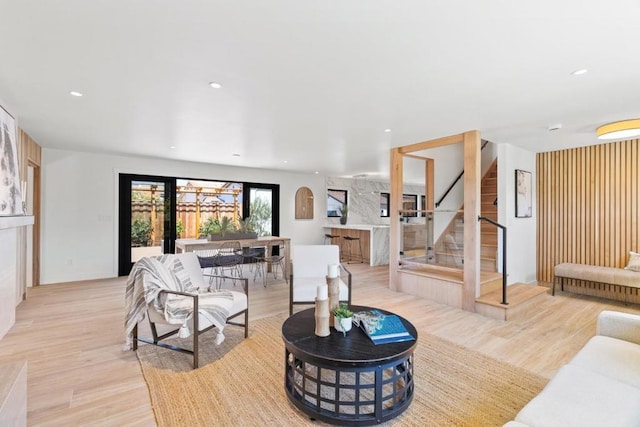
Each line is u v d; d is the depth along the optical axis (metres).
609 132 3.67
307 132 4.14
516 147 4.97
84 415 1.93
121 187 5.94
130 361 2.62
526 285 4.70
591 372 1.71
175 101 2.99
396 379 1.93
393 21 1.74
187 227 7.22
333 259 4.12
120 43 1.97
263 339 3.09
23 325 3.43
